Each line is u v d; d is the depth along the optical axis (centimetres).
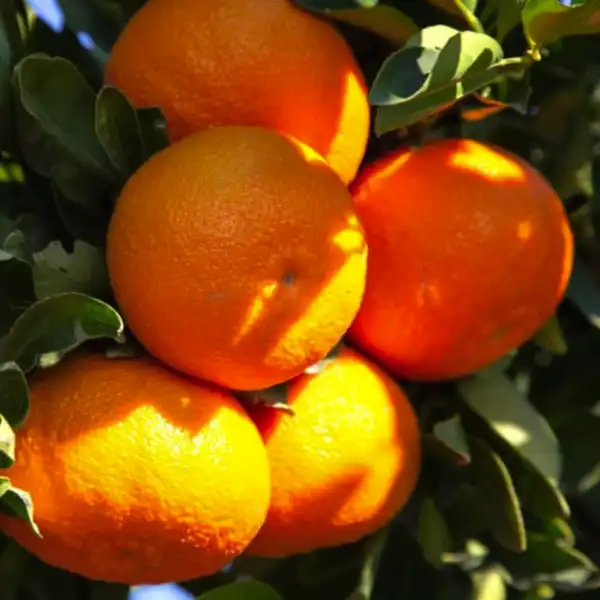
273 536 56
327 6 55
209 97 54
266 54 54
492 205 56
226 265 52
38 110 55
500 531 58
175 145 53
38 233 56
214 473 53
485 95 57
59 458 52
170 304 52
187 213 52
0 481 52
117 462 52
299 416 55
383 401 56
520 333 57
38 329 53
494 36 57
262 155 52
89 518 52
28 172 57
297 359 53
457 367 57
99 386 53
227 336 52
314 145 55
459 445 57
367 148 58
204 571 54
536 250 56
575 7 54
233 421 54
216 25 54
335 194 53
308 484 55
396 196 56
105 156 55
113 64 56
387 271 56
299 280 52
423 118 56
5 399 52
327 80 55
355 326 57
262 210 52
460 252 55
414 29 56
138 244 52
